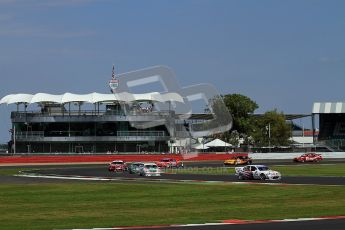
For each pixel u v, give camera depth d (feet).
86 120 415.03
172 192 134.82
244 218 86.17
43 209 100.42
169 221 83.20
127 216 89.71
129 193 132.87
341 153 390.63
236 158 305.53
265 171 180.75
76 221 84.02
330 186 146.92
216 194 128.57
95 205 106.83
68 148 415.44
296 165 288.71
